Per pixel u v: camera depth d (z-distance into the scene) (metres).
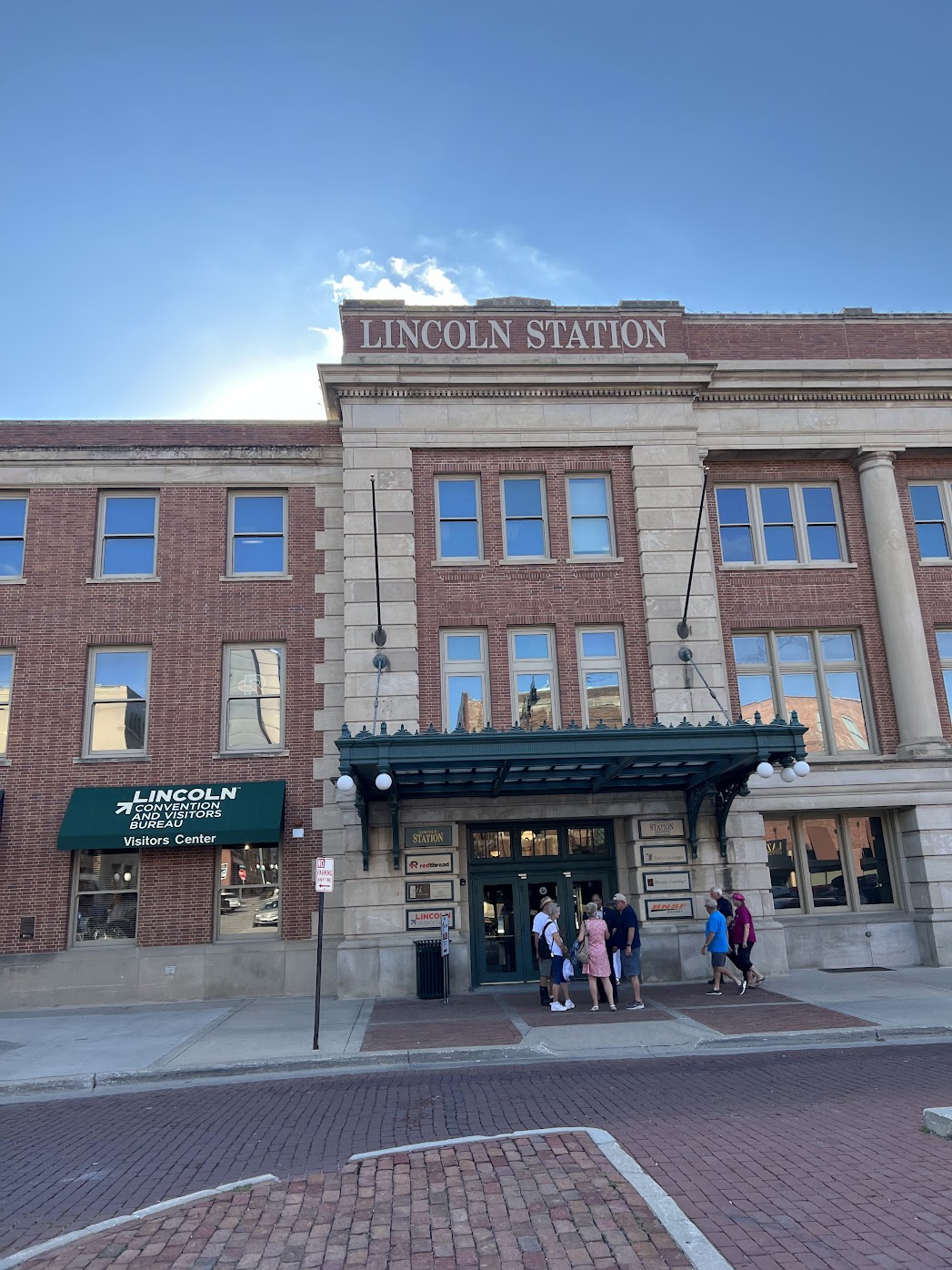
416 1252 5.30
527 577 19.16
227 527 19.98
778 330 21.12
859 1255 5.04
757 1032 12.30
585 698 18.84
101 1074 11.00
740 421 20.38
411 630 18.42
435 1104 9.05
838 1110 8.20
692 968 17.39
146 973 17.53
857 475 20.81
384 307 20.16
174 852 18.11
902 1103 8.38
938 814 18.70
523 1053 11.74
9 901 17.70
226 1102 9.74
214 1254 5.39
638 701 18.67
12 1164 7.61
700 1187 6.17
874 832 19.41
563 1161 6.70
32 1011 16.84
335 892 18.14
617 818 18.44
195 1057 11.83
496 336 20.20
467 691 18.70
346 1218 5.84
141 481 19.86
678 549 19.31
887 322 21.44
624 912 14.95
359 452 19.25
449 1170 6.61
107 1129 8.75
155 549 19.66
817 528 20.67
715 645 18.89
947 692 19.95
